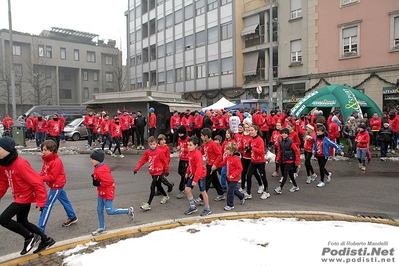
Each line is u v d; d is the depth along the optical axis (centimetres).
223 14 3294
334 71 2364
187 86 3762
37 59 4816
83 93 5531
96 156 527
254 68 3084
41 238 473
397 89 2025
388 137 1327
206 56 3497
